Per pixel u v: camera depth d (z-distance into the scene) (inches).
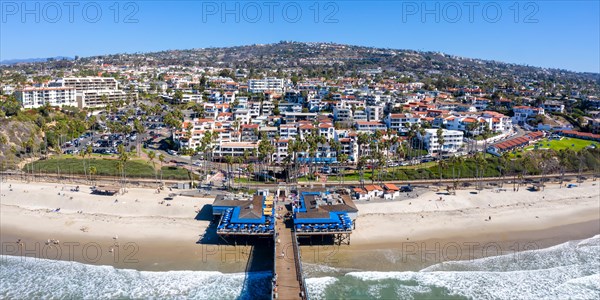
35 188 5027.1
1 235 3981.3
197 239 3944.4
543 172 6491.1
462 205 4881.9
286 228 3934.5
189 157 6919.3
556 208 4923.7
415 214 4571.9
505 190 5413.4
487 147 7440.9
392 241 4001.0
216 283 3277.6
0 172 5733.3
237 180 5693.9
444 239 4079.7
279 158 6796.3
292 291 2866.6
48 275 3385.8
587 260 3774.6
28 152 6712.6
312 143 6048.2
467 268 3592.5
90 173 5536.4
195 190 5162.4
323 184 5590.6
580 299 3181.6
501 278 3447.3
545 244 4065.0
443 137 7367.1
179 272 3422.7
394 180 5895.7
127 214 4431.6
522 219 4594.0
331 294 3169.3
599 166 6761.8
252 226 3809.1
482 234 4217.5
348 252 3791.8
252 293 3149.6
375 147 6318.9
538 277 3479.3
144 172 5792.3
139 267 3494.1
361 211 4579.2
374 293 3198.8
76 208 4564.5
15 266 3501.5
